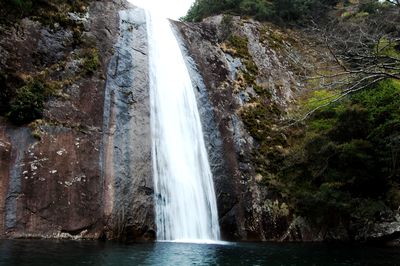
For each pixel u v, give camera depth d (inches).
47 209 596.4
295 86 1224.2
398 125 917.2
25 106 633.0
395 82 1002.7
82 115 702.5
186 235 757.3
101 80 763.4
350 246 791.1
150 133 784.9
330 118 1054.4
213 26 1218.6
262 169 956.6
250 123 1021.2
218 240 796.0
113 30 874.1
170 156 803.4
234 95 1054.4
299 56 1300.4
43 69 711.7
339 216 927.7
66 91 706.8
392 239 891.4
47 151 630.5
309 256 589.0
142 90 829.2
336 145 924.6
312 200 892.6
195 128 901.8
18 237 559.2
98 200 650.2
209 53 1104.8
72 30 792.3
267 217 886.4
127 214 673.6
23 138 617.9
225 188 870.4
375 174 924.6
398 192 908.6
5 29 695.7
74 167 646.5
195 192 810.2
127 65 842.8
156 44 951.6
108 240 626.5
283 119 1063.0
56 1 810.2
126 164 714.2
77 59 760.3
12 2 721.0
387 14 553.0
